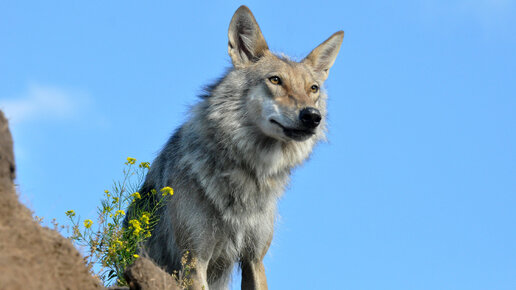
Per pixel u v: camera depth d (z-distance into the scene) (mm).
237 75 11250
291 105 10688
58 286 5840
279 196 11508
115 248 9922
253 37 11711
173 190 10945
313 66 12461
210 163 10789
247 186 10891
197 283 10617
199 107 11258
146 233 11461
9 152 6230
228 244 11117
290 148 11305
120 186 10859
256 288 11539
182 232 10750
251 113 10930
